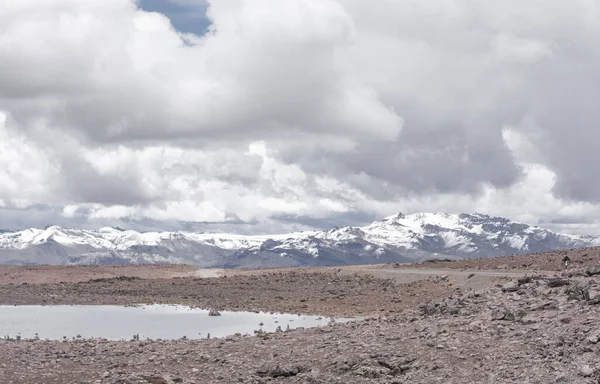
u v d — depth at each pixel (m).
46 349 39.56
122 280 109.00
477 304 40.53
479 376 29.17
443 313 40.81
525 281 42.84
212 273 131.25
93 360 36.31
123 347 40.19
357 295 80.31
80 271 127.25
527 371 28.86
